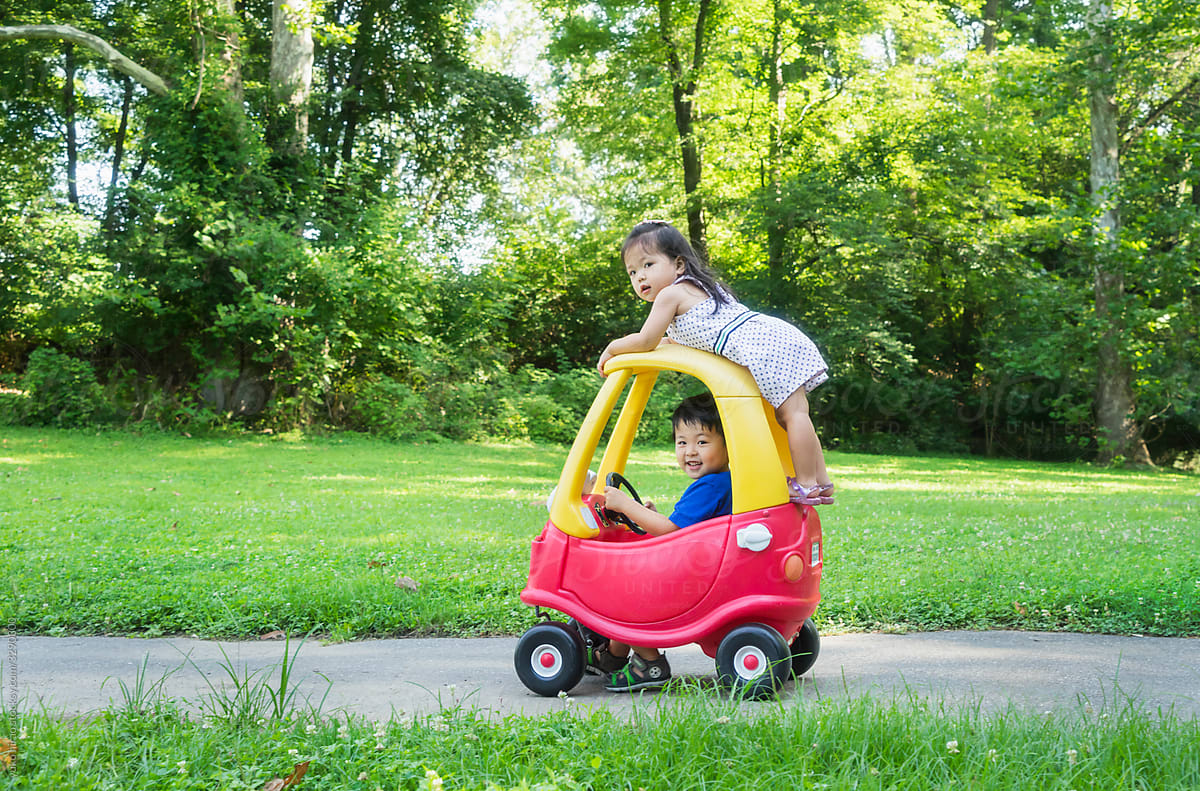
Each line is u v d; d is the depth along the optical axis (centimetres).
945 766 259
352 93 2434
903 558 711
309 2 2105
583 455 397
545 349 2856
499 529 858
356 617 519
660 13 2477
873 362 2727
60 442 1762
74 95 2517
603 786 254
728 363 383
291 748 280
